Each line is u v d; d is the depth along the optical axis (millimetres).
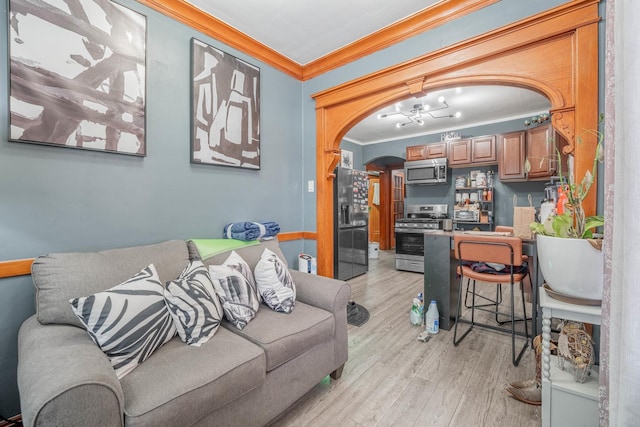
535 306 2068
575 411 1188
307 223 3139
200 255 1877
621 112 736
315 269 2947
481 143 4570
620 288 728
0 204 1395
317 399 1590
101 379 844
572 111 1724
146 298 1248
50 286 1240
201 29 2211
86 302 1079
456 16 2107
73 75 1567
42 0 1466
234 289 1566
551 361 1401
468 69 2107
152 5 1934
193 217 2180
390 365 1924
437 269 2525
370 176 7152
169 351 1232
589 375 1267
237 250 2010
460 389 1666
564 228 1264
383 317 2779
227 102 2359
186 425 998
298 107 3092
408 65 2336
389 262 5629
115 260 1453
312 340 1510
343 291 1779
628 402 646
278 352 1335
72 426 778
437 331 2414
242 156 2480
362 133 5574
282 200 2926
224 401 1109
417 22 2262
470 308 2879
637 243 638
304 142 3152
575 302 1206
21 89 1413
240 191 2520
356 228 4477
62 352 960
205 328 1352
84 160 1649
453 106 4129
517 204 4594
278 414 1371
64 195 1582
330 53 2770
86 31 1611
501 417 1444
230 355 1205
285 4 2098
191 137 2143
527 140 4148
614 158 841
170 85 2031
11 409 1419
